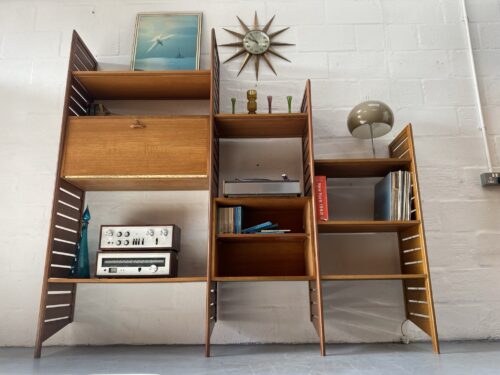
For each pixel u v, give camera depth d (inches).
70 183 74.5
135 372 53.3
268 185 69.8
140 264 67.1
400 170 72.5
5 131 85.0
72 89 75.4
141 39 89.6
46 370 54.7
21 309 76.2
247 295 76.6
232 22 92.0
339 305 76.4
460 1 92.3
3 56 89.0
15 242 79.4
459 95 88.0
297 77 88.8
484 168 83.9
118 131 71.3
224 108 86.7
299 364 57.3
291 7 92.7
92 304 76.5
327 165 73.0
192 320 76.0
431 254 79.3
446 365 55.7
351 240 79.4
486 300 77.0
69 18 91.6
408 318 74.5
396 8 91.7
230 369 54.5
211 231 66.9
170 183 75.4
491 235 80.2
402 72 89.2
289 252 77.9
